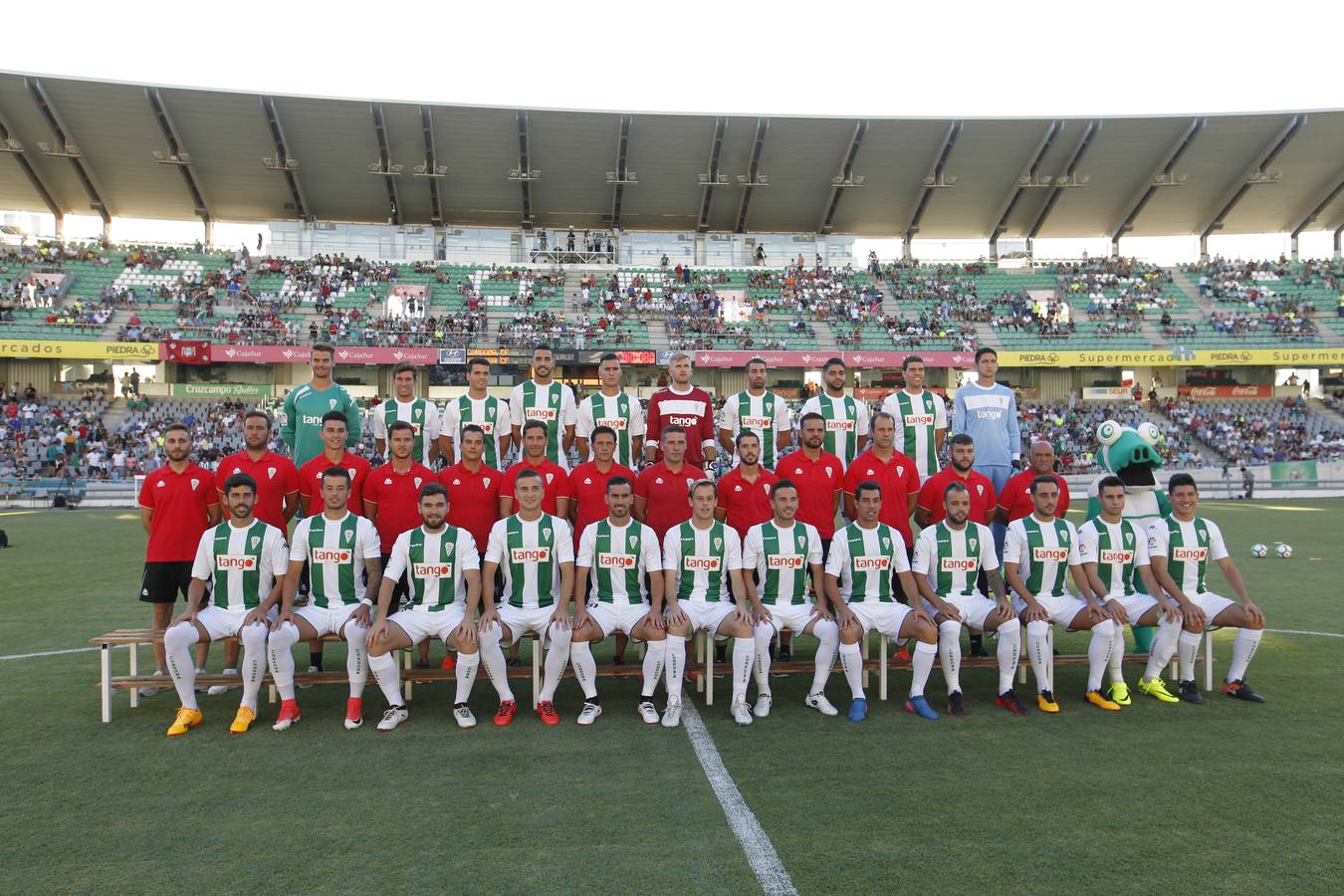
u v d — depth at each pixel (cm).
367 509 579
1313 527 1639
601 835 330
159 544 538
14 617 786
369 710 512
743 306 3309
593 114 2978
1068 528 542
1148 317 3331
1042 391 3297
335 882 295
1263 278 3484
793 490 518
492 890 288
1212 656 591
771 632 499
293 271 3184
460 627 481
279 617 484
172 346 2725
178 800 367
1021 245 3681
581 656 486
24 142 2848
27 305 2812
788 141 3127
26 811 356
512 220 3456
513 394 691
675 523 583
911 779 390
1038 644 508
